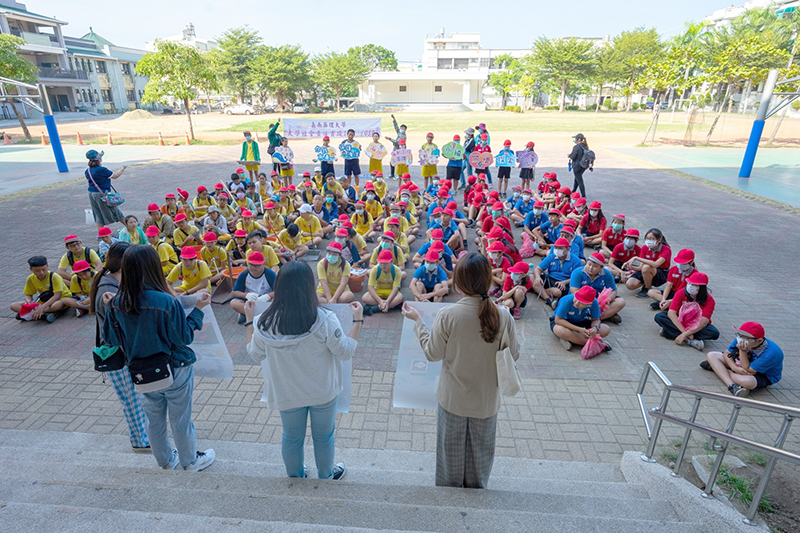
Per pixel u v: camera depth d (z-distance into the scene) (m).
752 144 18.09
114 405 5.25
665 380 3.76
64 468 3.46
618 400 5.39
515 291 7.34
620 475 4.18
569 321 6.52
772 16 43.41
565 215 11.93
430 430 4.84
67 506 2.68
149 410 3.46
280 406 2.99
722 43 43.25
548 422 4.98
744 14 45.12
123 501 2.93
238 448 4.46
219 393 5.43
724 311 7.64
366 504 2.92
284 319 2.76
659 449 4.50
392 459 4.32
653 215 13.30
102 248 8.63
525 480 3.90
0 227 12.18
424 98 81.19
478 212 12.43
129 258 2.95
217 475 3.38
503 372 2.74
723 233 11.66
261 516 2.83
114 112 68.06
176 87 29.00
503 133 34.66
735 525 2.92
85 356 6.29
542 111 72.06
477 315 2.73
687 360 6.25
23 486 3.09
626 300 8.21
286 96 68.81
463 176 17.83
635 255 9.02
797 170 20.30
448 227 9.87
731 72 26.47
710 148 27.78
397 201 11.91
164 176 19.06
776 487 3.59
